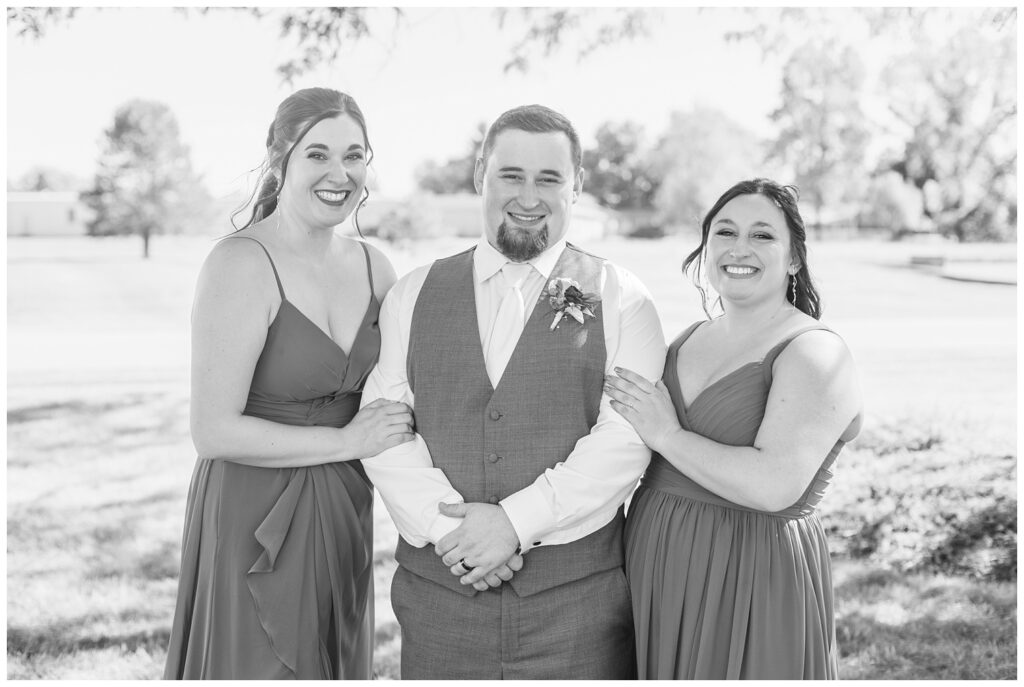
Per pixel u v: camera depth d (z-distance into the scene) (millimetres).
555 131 2336
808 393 2133
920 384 8914
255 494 2359
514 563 2260
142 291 18609
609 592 2336
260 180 2527
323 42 5762
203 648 2361
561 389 2322
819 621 2193
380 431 2367
